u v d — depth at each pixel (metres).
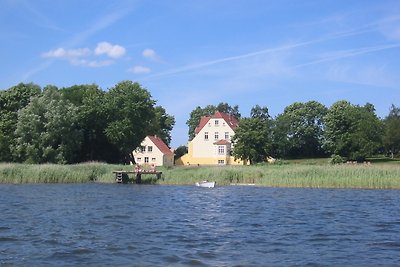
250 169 53.41
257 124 91.62
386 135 107.19
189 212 25.59
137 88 80.00
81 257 13.80
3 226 19.33
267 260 13.63
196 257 13.90
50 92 74.88
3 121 75.12
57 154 70.00
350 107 108.56
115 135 75.88
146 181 53.41
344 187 46.53
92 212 24.92
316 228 19.77
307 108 125.44
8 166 51.75
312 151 125.06
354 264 13.21
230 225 20.55
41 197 33.56
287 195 37.41
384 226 20.41
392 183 45.50
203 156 113.00
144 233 18.08
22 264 12.89
